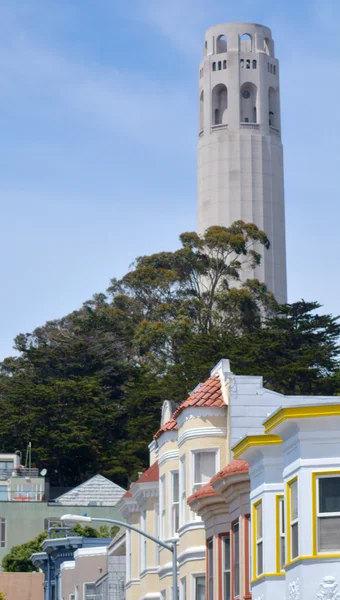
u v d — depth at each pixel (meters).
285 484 32.47
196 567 46.16
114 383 155.38
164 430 51.12
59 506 113.31
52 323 176.25
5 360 171.88
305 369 121.44
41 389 145.38
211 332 157.25
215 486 41.19
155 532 55.53
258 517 36.00
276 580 34.41
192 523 46.72
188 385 134.00
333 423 31.25
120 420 145.75
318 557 30.56
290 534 31.97
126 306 169.00
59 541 73.38
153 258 172.50
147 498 56.03
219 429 47.03
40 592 93.12
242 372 124.12
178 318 162.25
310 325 130.50
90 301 174.75
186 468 47.41
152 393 141.75
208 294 169.50
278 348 127.88
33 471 128.38
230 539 41.12
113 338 159.00
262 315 171.75
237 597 40.00
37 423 143.50
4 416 144.88
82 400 145.75
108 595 64.38
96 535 97.62
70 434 140.75
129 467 141.50
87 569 68.38
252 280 171.75
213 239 173.00
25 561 105.56
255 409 46.94
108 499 115.25
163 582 50.19
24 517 112.56
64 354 155.38
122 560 65.50
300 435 31.48
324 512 30.91
